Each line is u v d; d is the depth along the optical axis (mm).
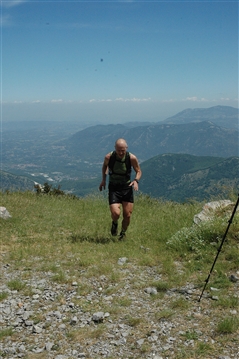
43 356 3957
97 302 5277
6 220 11016
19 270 6773
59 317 4852
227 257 6840
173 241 7957
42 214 12320
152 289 5594
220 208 9219
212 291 5406
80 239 9102
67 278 6266
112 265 6926
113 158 8305
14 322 4738
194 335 4191
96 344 4156
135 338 4238
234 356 3738
